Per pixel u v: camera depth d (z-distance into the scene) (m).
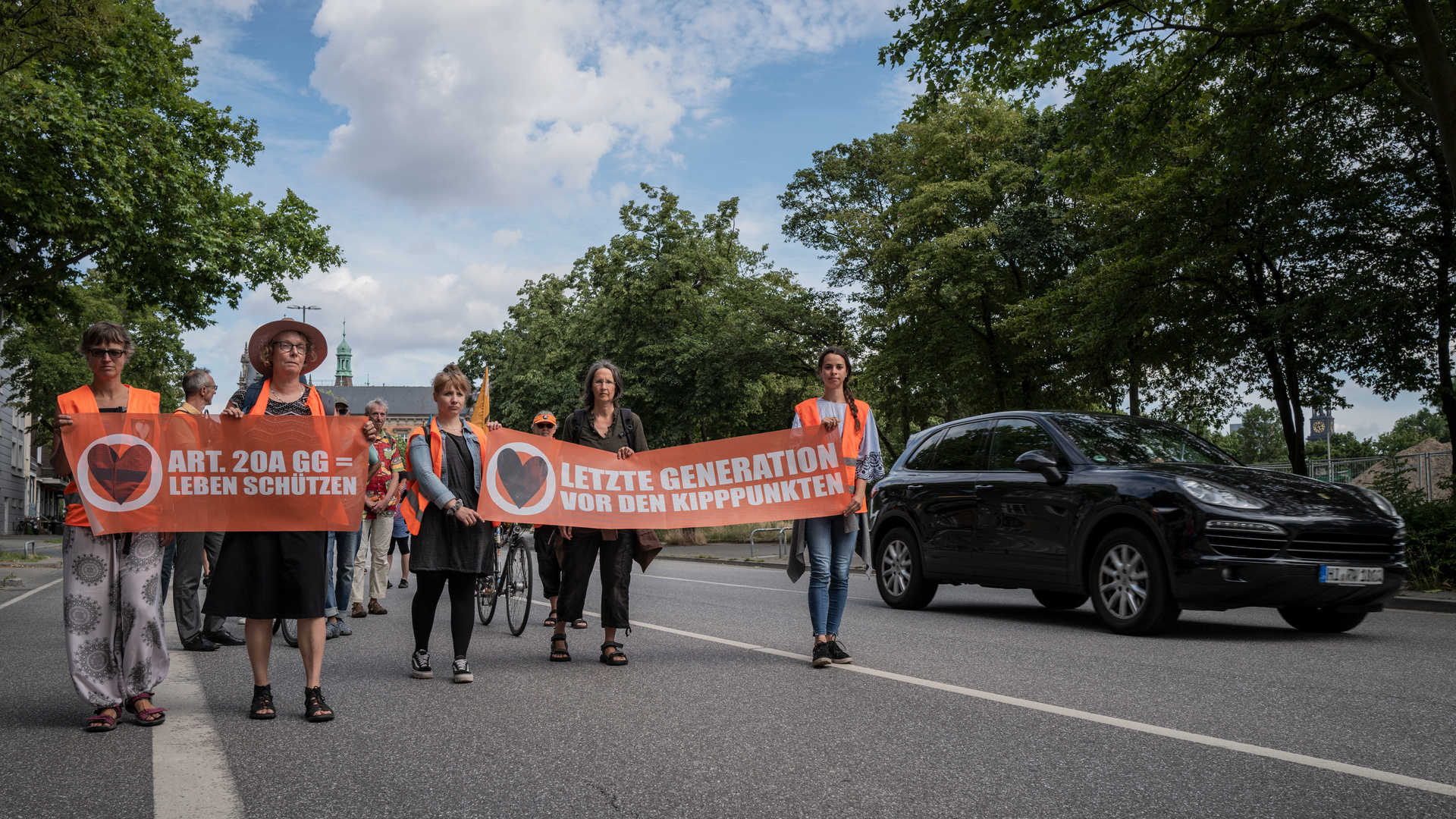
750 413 35.62
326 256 24.92
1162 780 3.58
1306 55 16.02
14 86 17.25
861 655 6.61
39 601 11.81
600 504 6.50
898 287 30.53
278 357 5.00
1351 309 16.86
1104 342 21.59
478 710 4.96
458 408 5.91
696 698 5.18
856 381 31.67
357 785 3.62
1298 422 20.23
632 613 9.31
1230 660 6.31
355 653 7.07
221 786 3.61
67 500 4.63
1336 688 5.33
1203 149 19.52
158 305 22.23
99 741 4.34
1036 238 26.84
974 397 29.73
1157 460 8.37
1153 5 15.81
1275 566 6.93
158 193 20.39
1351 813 3.18
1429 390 18.00
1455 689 5.30
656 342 33.81
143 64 21.88
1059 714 4.70
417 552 5.76
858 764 3.84
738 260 36.78
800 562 6.42
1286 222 18.19
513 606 8.50
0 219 19.58
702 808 3.30
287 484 4.83
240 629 8.53
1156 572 7.34
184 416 4.78
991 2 15.04
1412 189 17.80
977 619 8.79
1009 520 8.61
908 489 9.81
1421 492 11.81
